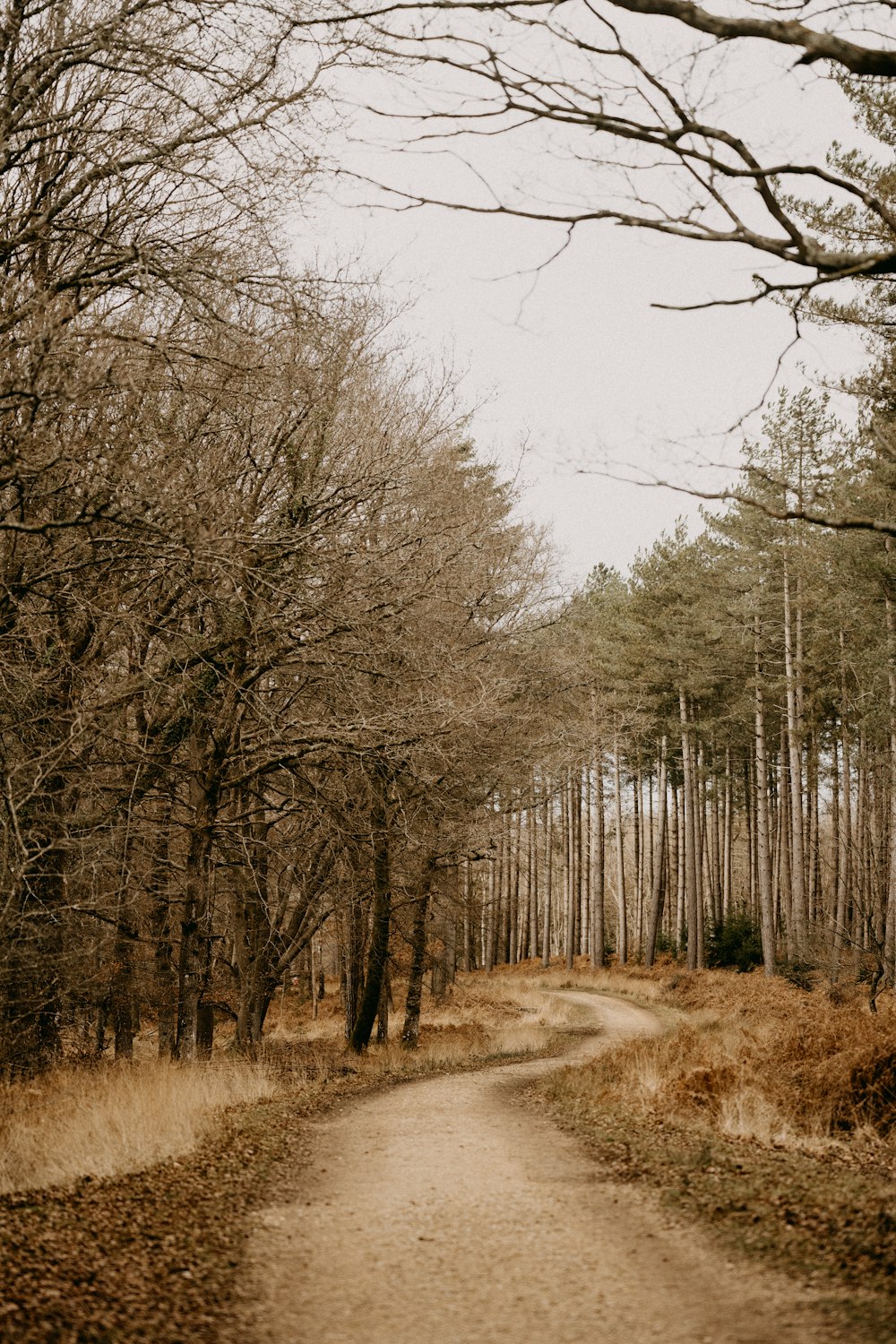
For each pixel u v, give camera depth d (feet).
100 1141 31.60
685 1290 18.69
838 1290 18.34
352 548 51.65
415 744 53.06
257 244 41.83
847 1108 40.37
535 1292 18.83
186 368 43.57
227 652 51.98
